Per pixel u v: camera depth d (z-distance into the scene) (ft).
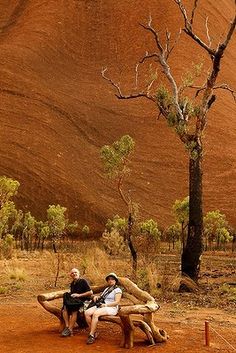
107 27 395.96
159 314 36.45
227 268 86.02
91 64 368.07
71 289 29.89
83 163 258.16
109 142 285.02
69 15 400.67
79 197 230.89
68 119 289.12
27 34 374.02
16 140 257.75
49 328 30.58
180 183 265.54
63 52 369.30
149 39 382.01
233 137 306.14
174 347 26.48
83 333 29.27
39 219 221.25
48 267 72.18
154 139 292.20
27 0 431.43
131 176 258.37
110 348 26.27
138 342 27.37
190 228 53.11
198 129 54.34
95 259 69.62
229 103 345.10
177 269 68.69
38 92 299.99
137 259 64.08
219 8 428.56
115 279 28.43
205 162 282.97
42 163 246.47
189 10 402.93
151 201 245.04
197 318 34.99
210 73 56.59
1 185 111.55
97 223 220.02
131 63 366.84
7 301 41.86
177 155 282.56
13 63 321.93
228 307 40.32
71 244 153.38
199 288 50.44
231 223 243.60
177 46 365.61
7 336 28.66
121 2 411.75
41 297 29.53
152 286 48.06
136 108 314.76
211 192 264.93
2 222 114.21
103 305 27.55
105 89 335.67
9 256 95.30
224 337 28.86
